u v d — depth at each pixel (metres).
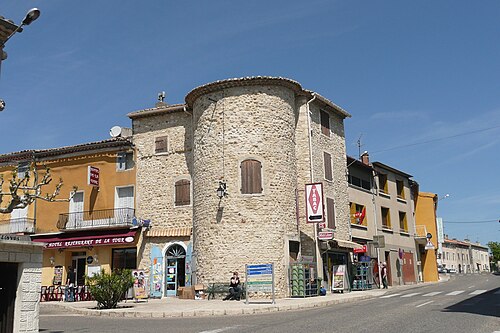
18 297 9.34
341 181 29.12
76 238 26.67
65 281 27.02
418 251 39.62
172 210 25.75
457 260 96.69
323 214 23.78
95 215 27.06
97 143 27.62
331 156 28.34
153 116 27.23
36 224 28.41
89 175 26.91
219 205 22.78
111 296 18.28
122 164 27.39
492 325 10.25
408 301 17.42
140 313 16.17
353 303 18.81
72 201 27.92
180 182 25.92
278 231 22.59
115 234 26.03
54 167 28.75
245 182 22.80
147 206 26.33
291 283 22.44
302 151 25.86
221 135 23.45
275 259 22.20
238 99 23.61
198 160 24.09
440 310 13.56
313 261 24.31
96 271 26.50
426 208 41.19
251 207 22.56
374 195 33.47
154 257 25.39
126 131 28.47
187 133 26.36
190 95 24.77
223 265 22.16
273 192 22.88
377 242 29.88
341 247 26.44
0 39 12.43
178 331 11.54
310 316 13.92
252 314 16.08
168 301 21.38
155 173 26.55
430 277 40.22
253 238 22.25
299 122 26.20
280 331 10.72
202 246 23.02
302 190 25.31
